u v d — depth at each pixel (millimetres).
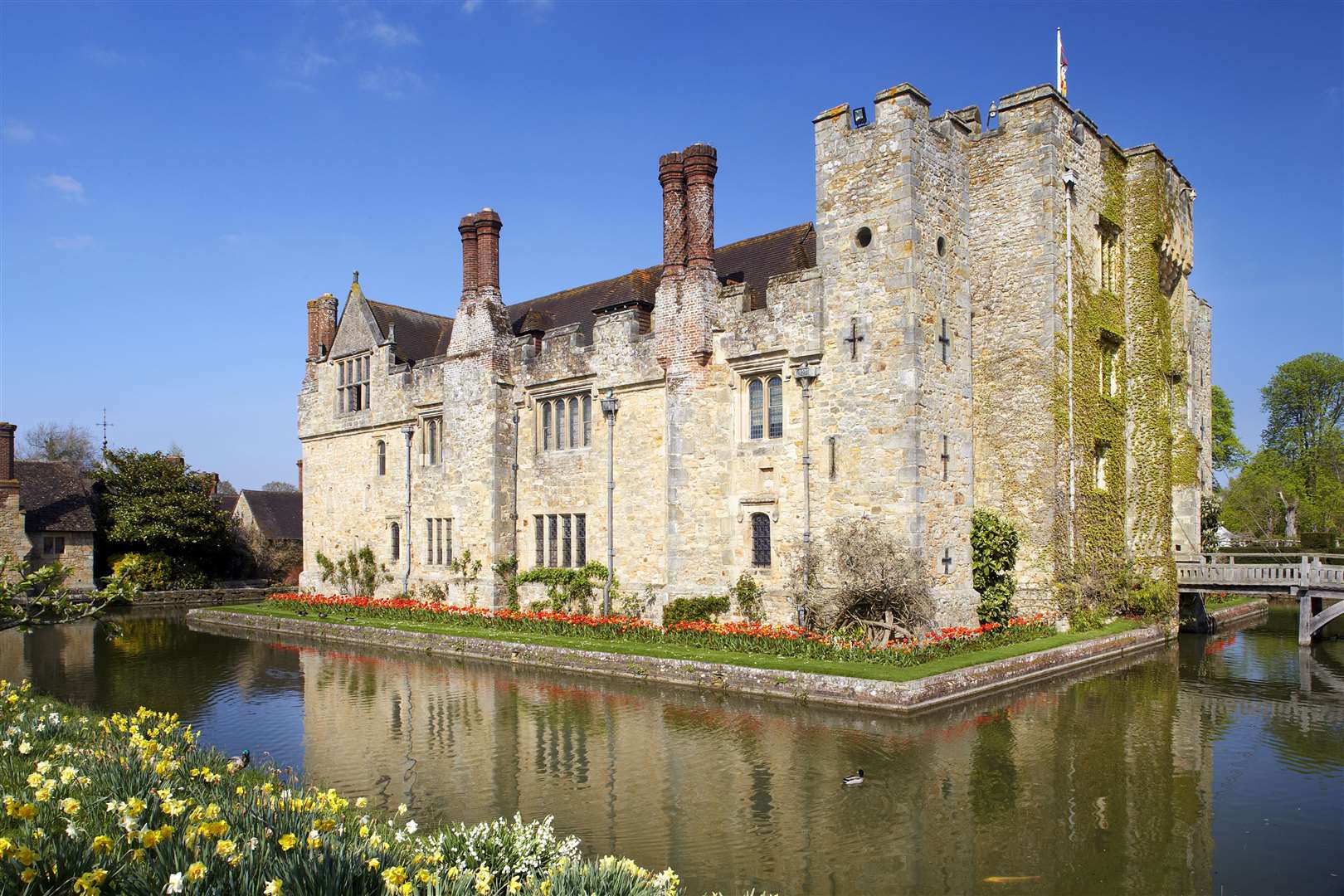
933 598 19781
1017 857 9703
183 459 51344
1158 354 27234
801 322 21688
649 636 22781
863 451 20469
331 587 36406
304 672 22016
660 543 24641
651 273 29484
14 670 22812
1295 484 54312
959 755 13422
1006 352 24047
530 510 28547
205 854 5730
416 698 18391
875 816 10922
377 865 5996
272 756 14102
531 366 28672
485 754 13898
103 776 8086
